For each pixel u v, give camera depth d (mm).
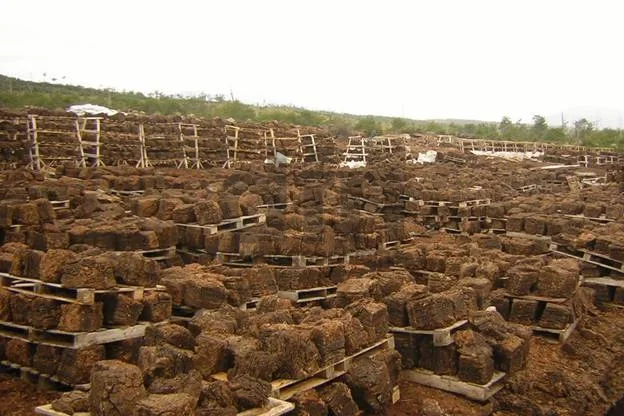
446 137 59062
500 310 12555
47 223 14016
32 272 9641
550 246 16406
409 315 10141
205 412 6742
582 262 15484
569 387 10234
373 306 9773
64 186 18031
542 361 11141
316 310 9781
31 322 9086
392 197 22141
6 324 9391
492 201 23328
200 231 14430
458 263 13320
